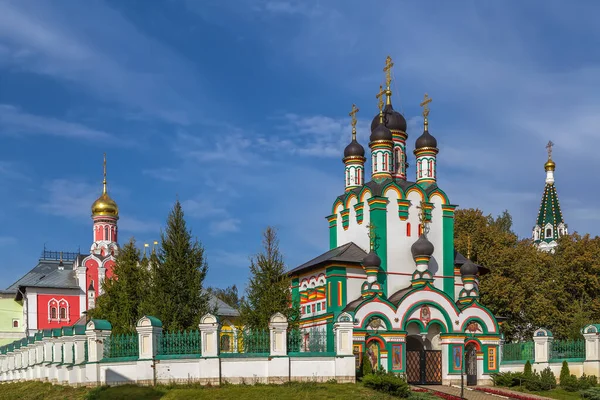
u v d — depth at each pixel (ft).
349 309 149.18
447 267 171.94
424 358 151.12
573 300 232.73
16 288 292.20
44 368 142.00
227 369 114.83
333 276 156.76
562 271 233.55
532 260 227.40
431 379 151.02
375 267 155.63
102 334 118.73
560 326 218.38
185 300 135.95
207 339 114.83
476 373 154.81
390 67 190.80
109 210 298.76
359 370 129.70
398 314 147.95
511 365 156.56
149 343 115.24
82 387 117.39
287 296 138.92
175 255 137.90
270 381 115.85
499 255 219.41
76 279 286.46
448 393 132.67
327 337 125.70
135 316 147.02
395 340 145.89
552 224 314.96
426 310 151.74
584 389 138.31
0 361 189.06
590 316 221.05
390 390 115.03
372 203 165.89
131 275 154.71
